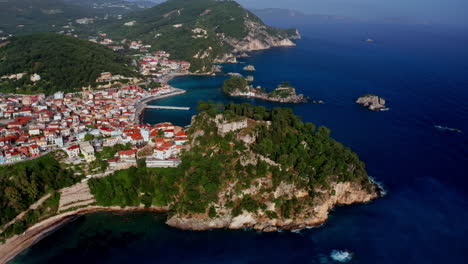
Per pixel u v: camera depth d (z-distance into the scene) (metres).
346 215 185.88
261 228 173.38
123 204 185.12
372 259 156.62
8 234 161.38
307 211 178.50
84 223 175.25
